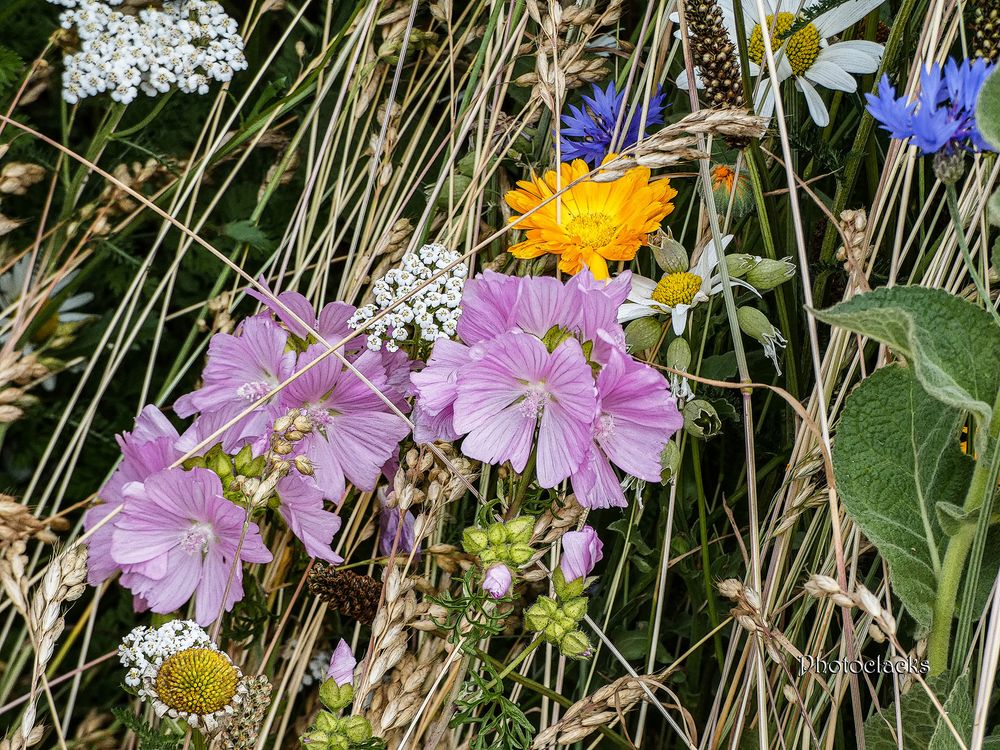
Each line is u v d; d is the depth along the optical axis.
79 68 0.57
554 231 0.53
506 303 0.48
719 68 0.51
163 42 0.58
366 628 0.58
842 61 0.54
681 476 0.55
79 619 0.58
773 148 0.58
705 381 0.50
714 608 0.54
